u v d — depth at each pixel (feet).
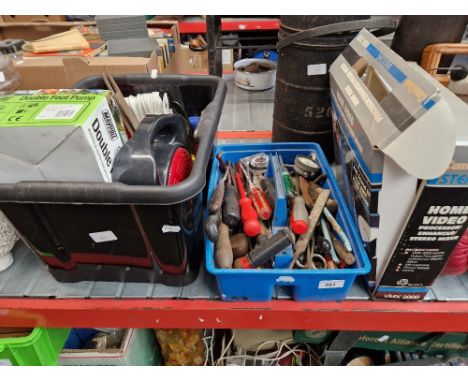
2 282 2.19
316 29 2.47
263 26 6.89
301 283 1.89
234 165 2.70
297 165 2.53
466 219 1.59
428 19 2.40
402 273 1.87
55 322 2.14
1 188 1.51
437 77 2.39
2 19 7.14
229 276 1.84
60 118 1.49
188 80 2.60
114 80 2.61
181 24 7.39
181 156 1.78
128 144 1.60
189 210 1.77
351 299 2.05
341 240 2.02
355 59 2.16
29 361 2.27
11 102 1.65
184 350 2.99
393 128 1.42
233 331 3.03
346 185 2.19
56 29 7.17
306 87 2.83
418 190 1.55
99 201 1.50
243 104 5.09
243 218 2.10
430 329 2.08
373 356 3.23
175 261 1.93
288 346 3.12
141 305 2.05
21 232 1.83
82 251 1.95
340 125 2.19
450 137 1.31
